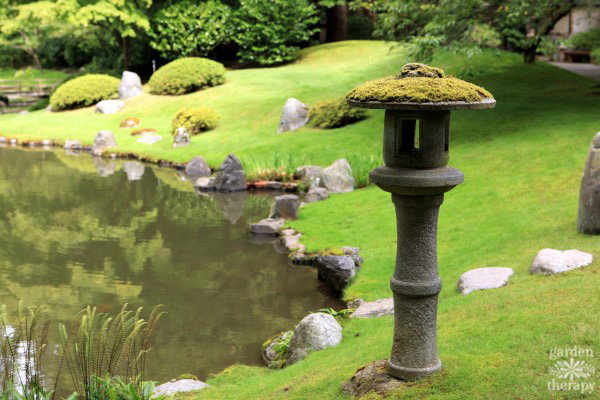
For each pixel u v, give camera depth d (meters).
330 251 10.28
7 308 8.91
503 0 17.03
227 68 34.06
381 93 4.48
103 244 12.10
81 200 15.64
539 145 14.21
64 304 9.12
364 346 6.36
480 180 12.94
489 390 4.67
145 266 10.81
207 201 15.57
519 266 7.88
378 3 19.28
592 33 31.41
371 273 9.46
